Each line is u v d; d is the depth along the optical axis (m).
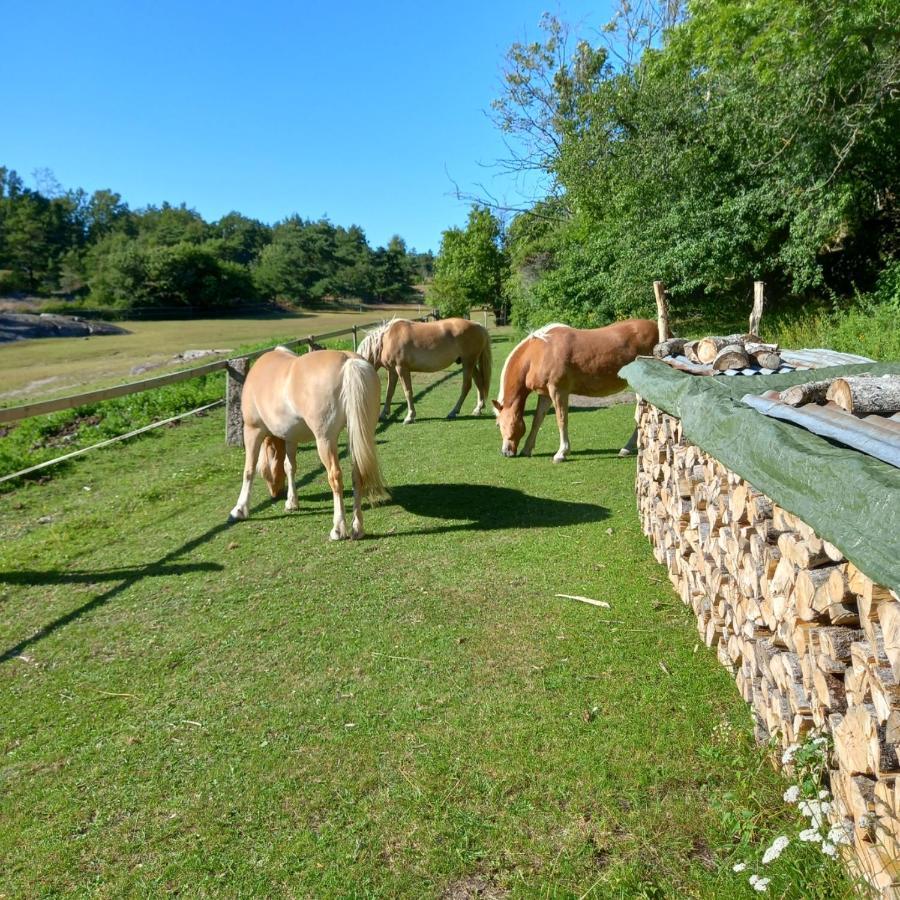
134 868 2.50
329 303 94.25
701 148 16.23
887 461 1.98
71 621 4.51
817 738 2.34
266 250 103.44
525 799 2.71
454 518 6.13
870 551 1.73
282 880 2.41
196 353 27.05
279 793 2.84
